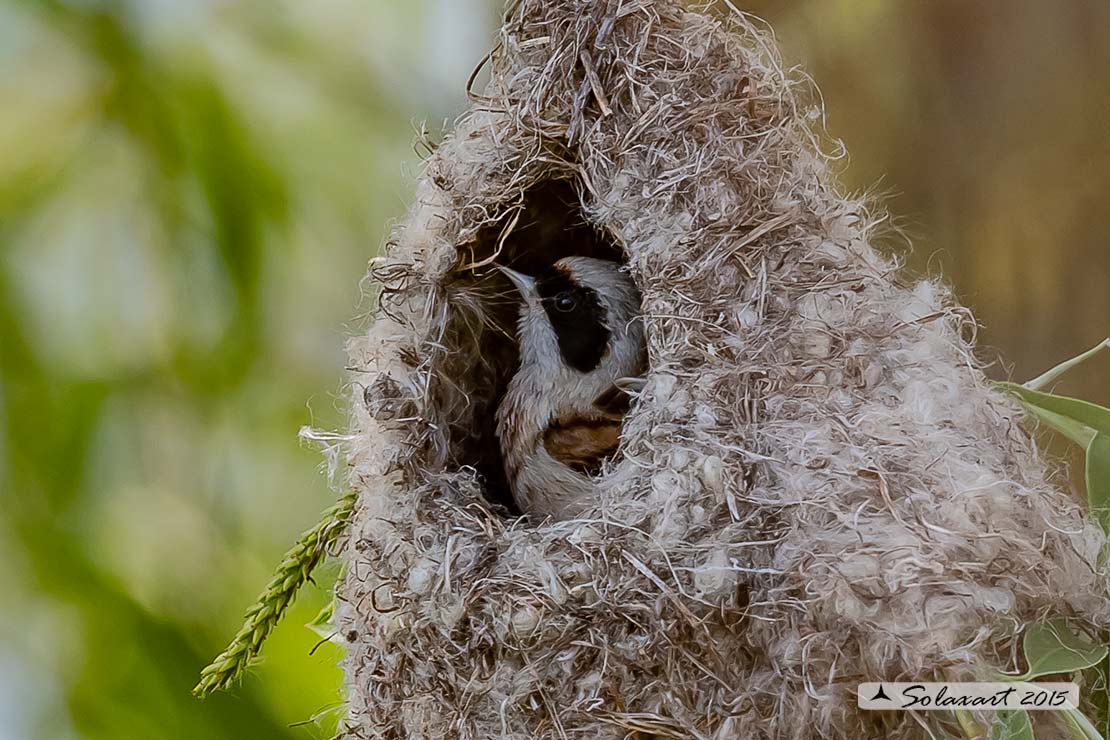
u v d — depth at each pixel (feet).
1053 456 4.71
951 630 4.56
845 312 4.64
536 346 4.83
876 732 4.58
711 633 4.60
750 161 4.67
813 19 4.87
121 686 4.99
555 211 4.79
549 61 4.70
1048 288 4.83
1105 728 4.61
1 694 4.99
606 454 4.82
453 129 4.75
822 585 4.57
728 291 4.66
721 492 4.61
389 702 4.66
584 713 4.61
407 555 4.66
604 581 4.62
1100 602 4.59
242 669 4.68
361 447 4.71
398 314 4.73
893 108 4.86
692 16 4.71
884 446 4.60
